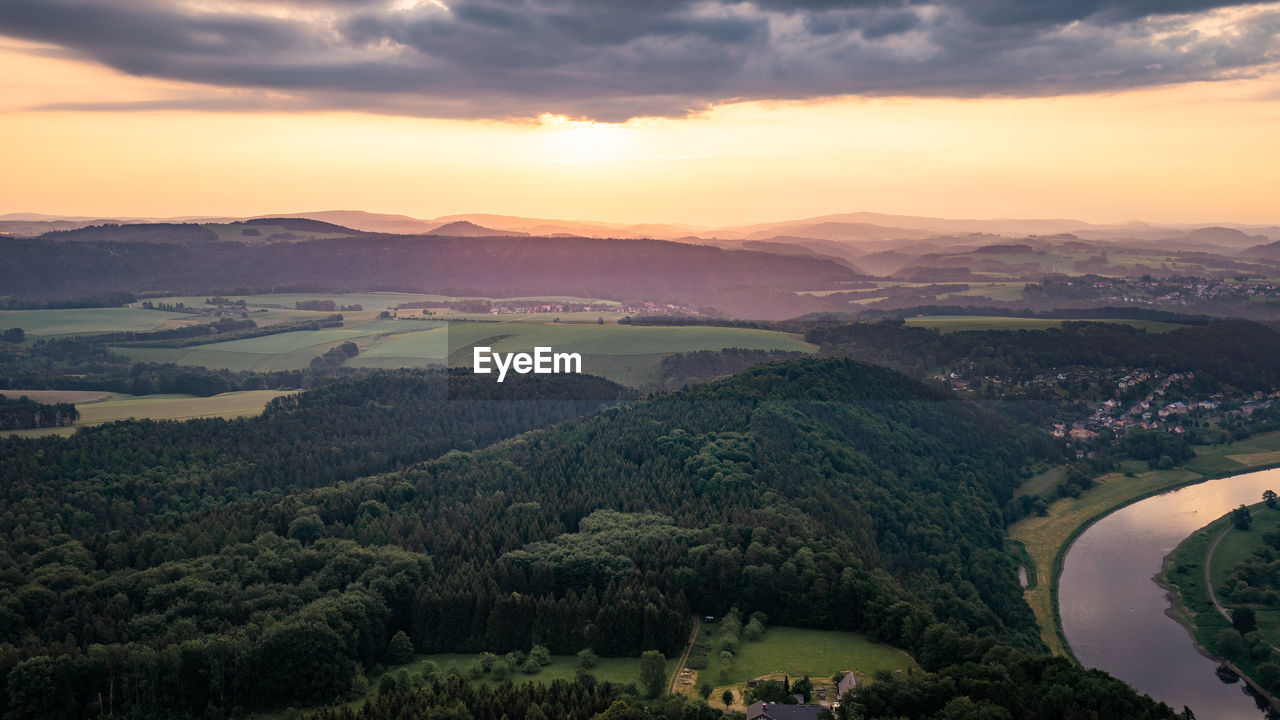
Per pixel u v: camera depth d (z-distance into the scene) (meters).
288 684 138.38
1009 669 133.38
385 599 158.75
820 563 164.75
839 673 139.12
